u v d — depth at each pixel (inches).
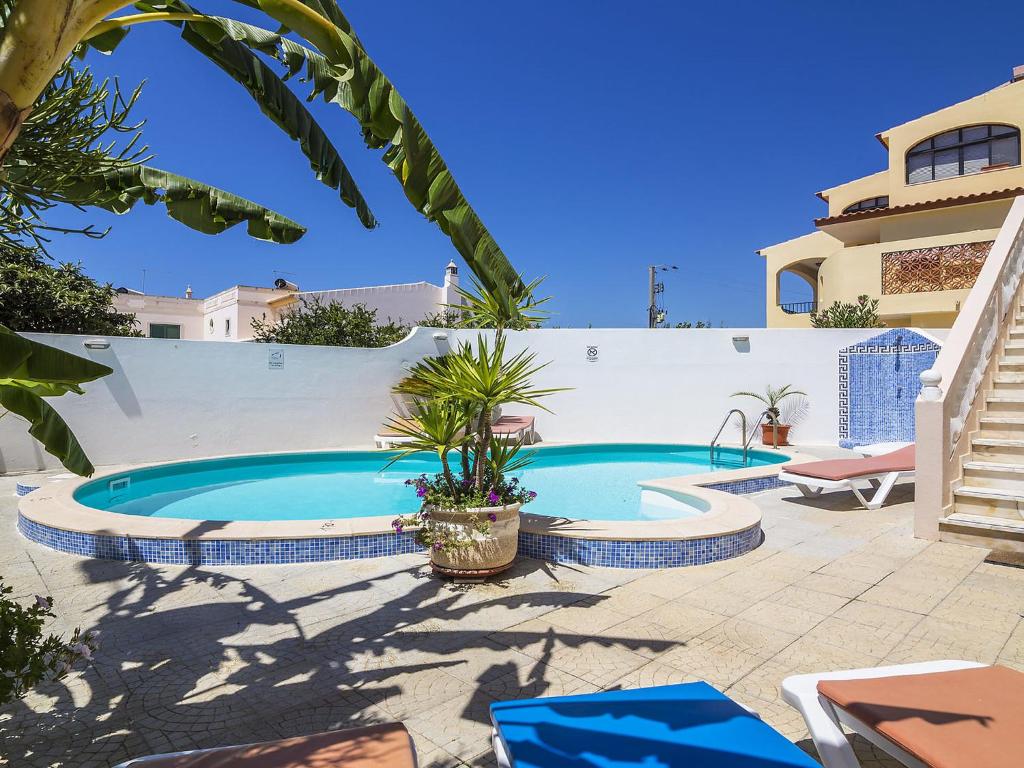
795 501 323.6
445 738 111.7
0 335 84.4
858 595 183.3
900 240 771.4
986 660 139.7
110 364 449.4
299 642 154.4
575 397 602.5
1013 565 209.8
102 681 134.8
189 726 116.8
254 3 91.3
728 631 157.8
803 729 112.7
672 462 530.3
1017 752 71.1
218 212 159.2
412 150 101.7
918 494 245.4
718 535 219.5
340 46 94.1
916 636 153.3
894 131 837.2
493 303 194.9
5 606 101.6
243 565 218.5
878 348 541.3
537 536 227.8
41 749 109.3
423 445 206.7
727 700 88.5
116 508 362.9
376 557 228.4
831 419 561.6
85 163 150.6
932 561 215.8
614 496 402.0
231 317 1107.3
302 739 80.4
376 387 564.7
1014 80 863.7
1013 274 322.7
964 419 260.1
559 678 133.8
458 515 195.2
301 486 432.5
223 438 495.8
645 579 201.5
